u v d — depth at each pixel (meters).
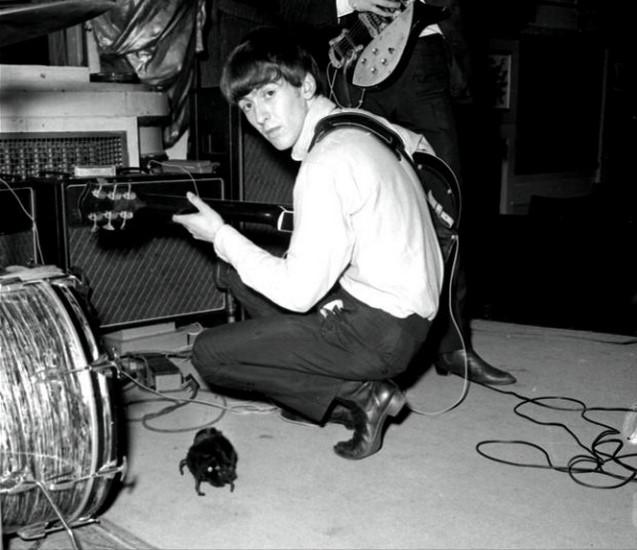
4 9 1.66
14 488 1.64
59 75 3.11
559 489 2.16
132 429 2.55
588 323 4.16
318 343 2.24
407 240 2.15
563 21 10.38
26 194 2.76
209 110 3.45
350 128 2.14
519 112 9.97
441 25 2.98
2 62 3.79
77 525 1.90
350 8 2.94
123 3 3.63
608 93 11.48
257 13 3.93
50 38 3.72
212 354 2.34
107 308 3.05
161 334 3.33
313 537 1.93
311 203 2.04
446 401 2.81
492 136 9.48
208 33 4.00
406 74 2.88
